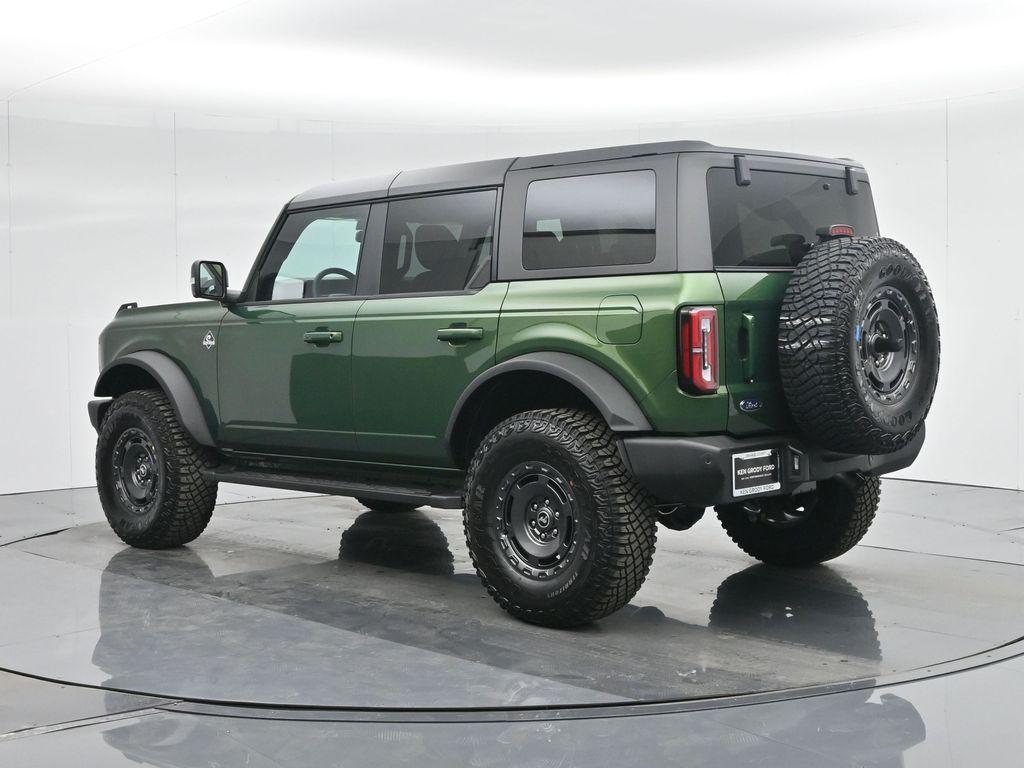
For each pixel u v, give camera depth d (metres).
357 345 4.54
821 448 3.96
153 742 2.84
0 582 4.77
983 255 7.94
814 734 2.86
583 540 3.75
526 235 4.09
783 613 4.15
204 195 9.13
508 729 2.92
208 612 4.22
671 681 3.32
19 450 8.02
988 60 7.04
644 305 3.67
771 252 3.95
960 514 6.42
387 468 4.62
